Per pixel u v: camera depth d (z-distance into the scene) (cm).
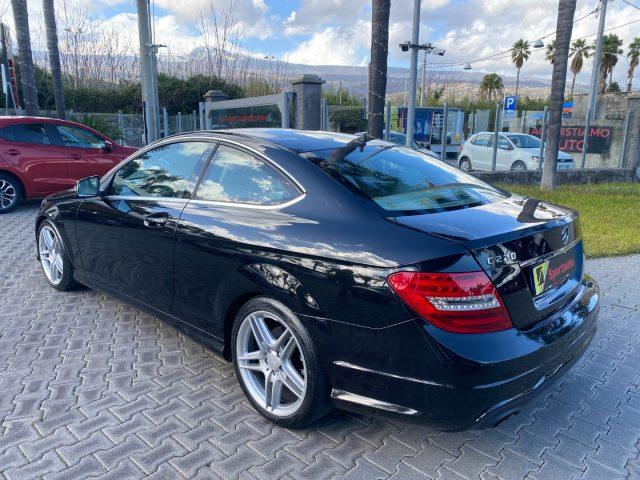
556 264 288
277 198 307
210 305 330
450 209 291
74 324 441
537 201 340
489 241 248
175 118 2081
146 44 1272
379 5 884
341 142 351
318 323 268
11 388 338
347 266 257
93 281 454
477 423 243
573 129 1680
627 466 277
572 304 297
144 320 452
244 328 312
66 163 938
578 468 275
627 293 540
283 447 285
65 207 470
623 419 320
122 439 288
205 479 258
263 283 289
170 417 310
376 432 300
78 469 263
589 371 380
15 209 943
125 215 394
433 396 240
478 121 2109
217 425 303
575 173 1420
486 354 236
